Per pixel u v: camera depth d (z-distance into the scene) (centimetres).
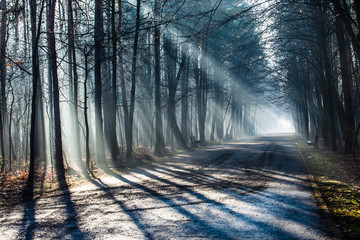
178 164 1480
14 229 524
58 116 1315
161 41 2353
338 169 1178
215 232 477
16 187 945
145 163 1584
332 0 1012
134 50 1684
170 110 2627
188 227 504
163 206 648
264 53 1803
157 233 476
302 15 1389
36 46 1077
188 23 1584
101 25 1476
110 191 842
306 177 1011
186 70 3003
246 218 552
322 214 572
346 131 1673
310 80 3098
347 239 441
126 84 2497
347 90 1641
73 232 495
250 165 1355
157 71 2170
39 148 1966
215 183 921
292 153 1945
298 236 457
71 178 1126
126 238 457
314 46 2005
